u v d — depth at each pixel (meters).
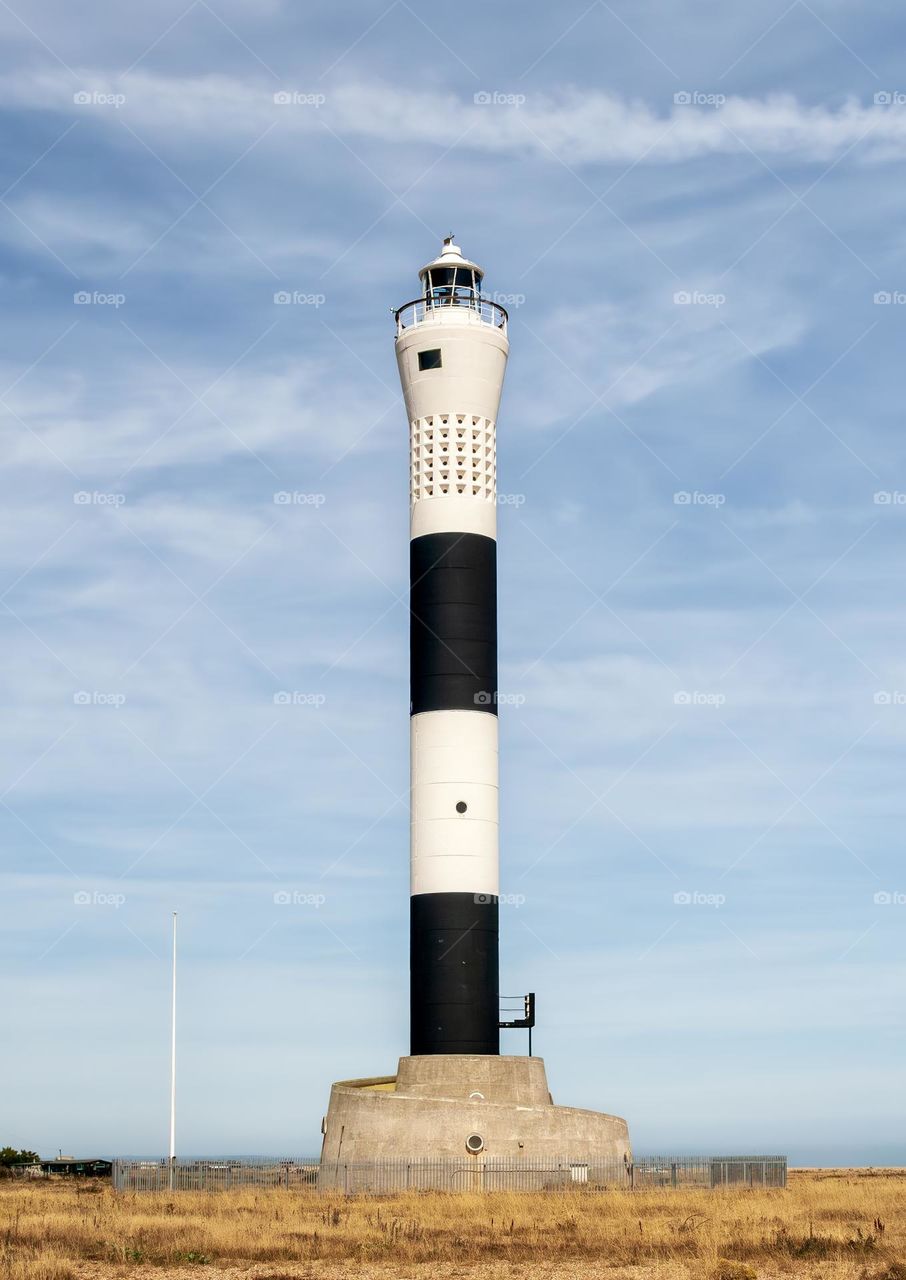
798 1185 74.19
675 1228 48.56
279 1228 49.25
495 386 81.12
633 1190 67.69
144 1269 40.69
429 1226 50.41
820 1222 51.12
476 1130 70.94
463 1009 75.31
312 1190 70.62
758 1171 71.75
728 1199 61.59
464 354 79.75
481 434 80.50
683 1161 71.56
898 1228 48.88
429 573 79.31
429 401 80.38
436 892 76.56
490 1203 59.56
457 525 79.44
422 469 80.25
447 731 77.69
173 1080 83.31
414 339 80.50
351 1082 77.88
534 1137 71.38
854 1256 41.00
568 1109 72.25
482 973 76.06
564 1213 55.19
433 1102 71.38
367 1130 72.31
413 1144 71.12
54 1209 58.09
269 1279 38.78
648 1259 41.69
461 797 77.25
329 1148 74.75
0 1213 55.59
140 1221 51.41
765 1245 42.69
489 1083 73.06
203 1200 62.62
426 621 79.00
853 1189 69.00
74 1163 103.06
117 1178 72.94
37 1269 38.84
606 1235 46.75
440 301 83.00
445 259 83.81
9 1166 103.75
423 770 78.00
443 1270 40.16
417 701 78.88
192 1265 41.44
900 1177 97.81
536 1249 43.88
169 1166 73.81
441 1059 73.44
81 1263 42.00
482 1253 43.16
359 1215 54.59
